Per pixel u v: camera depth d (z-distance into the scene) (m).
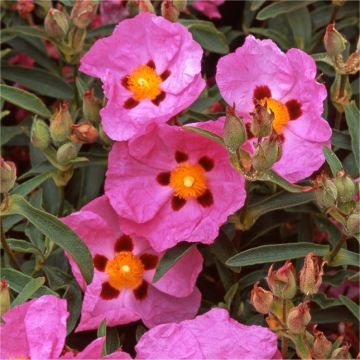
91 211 0.64
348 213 0.60
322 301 0.63
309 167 0.63
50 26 0.69
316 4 0.81
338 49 0.65
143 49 0.66
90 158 0.67
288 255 0.62
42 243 0.66
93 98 0.65
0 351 0.54
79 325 0.61
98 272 0.65
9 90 0.68
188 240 0.63
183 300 0.65
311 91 0.63
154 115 0.63
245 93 0.64
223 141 0.60
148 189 0.64
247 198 0.64
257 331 0.57
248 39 0.63
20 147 0.77
